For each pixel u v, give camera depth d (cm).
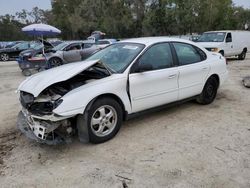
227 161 354
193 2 3178
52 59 1246
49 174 333
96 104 392
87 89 383
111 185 308
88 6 5491
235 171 331
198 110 560
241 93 709
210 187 302
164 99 486
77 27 5575
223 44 1442
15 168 348
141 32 4834
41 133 366
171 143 408
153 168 340
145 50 459
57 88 391
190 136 432
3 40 5391
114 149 392
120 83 417
